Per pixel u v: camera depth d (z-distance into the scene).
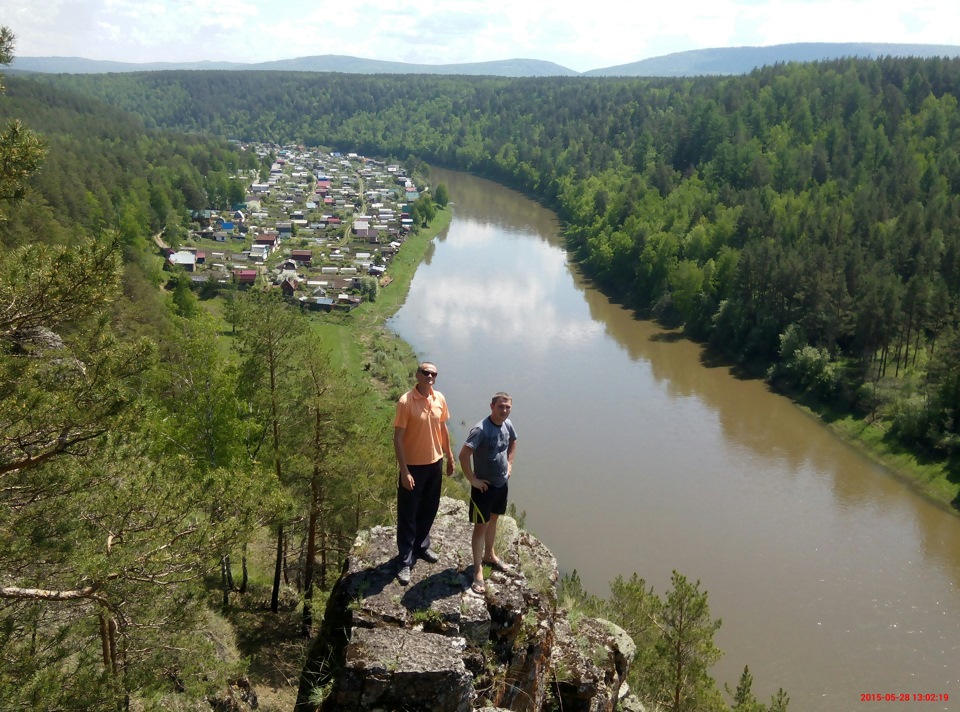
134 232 101.44
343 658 8.52
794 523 48.38
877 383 65.50
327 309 93.81
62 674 10.82
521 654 9.51
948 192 108.12
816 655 36.78
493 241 135.38
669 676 19.33
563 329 88.50
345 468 24.09
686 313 88.31
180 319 27.23
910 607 40.38
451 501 11.34
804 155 126.88
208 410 25.16
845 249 82.06
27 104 178.25
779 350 74.44
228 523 12.94
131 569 11.62
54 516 11.29
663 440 60.19
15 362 11.01
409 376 72.25
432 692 8.14
